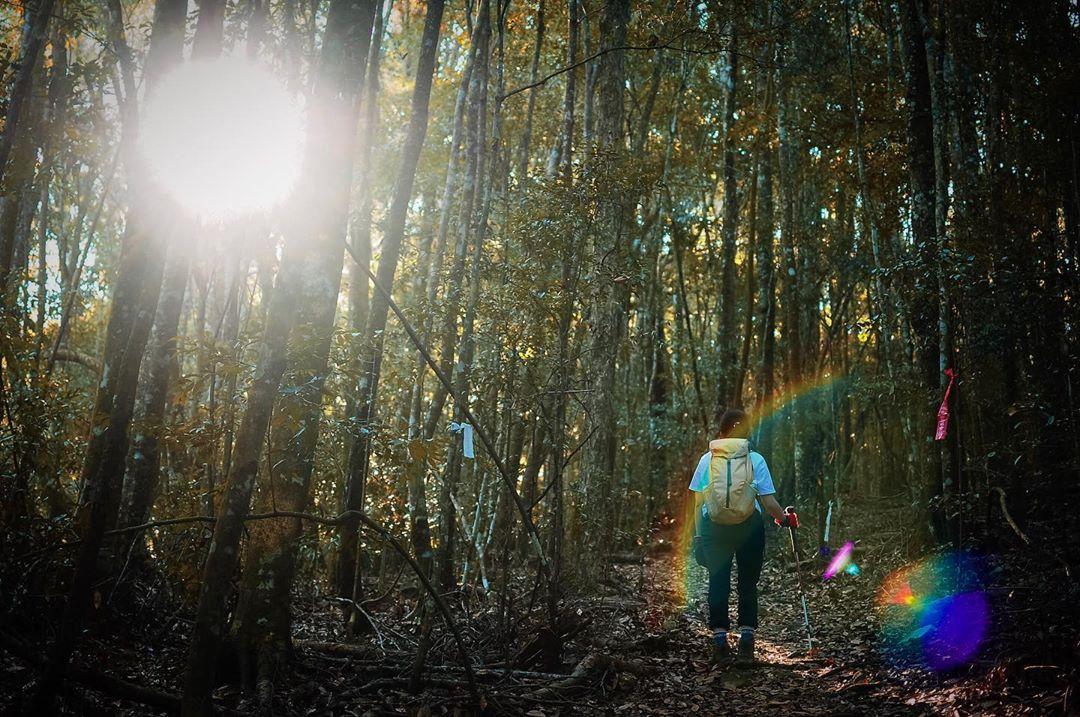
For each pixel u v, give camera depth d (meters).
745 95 18.09
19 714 3.74
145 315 3.80
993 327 7.95
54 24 7.21
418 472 5.34
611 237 8.09
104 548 5.49
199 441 5.22
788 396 16.61
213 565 3.71
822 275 18.19
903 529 10.55
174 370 7.64
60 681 3.71
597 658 5.59
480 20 8.08
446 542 6.02
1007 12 9.70
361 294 8.34
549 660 5.54
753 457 6.23
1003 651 5.05
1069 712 3.98
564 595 6.42
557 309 6.07
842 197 17.39
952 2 10.75
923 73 9.91
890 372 11.91
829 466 16.75
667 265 22.39
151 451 6.03
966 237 8.80
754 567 6.13
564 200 6.20
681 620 7.83
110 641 5.32
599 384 9.54
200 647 3.65
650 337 18.75
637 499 16.05
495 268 6.41
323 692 4.68
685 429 19.28
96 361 12.07
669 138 16.22
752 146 16.06
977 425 8.96
